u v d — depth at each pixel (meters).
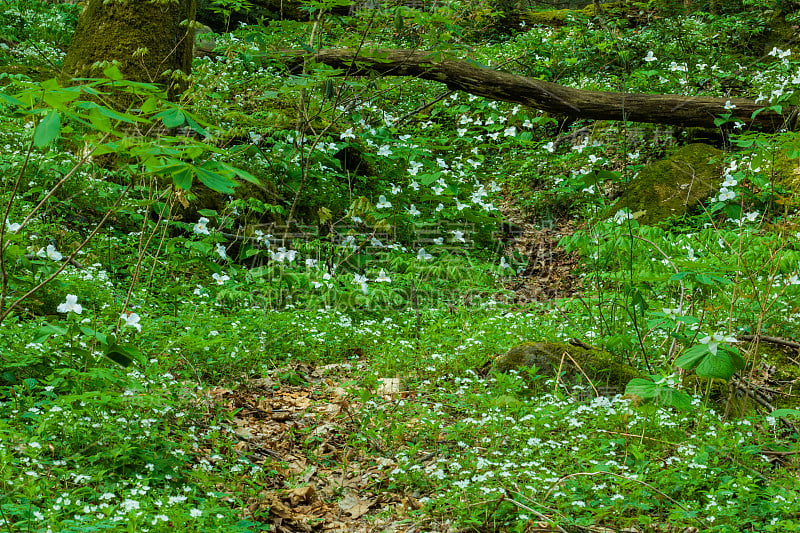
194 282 6.45
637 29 14.68
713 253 5.04
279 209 7.18
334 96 8.60
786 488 3.42
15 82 2.06
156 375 4.23
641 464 3.62
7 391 3.77
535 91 9.28
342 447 4.49
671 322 4.19
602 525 3.32
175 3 8.28
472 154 10.94
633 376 4.88
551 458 3.85
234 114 6.88
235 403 4.85
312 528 3.59
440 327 6.16
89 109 2.05
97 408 3.57
